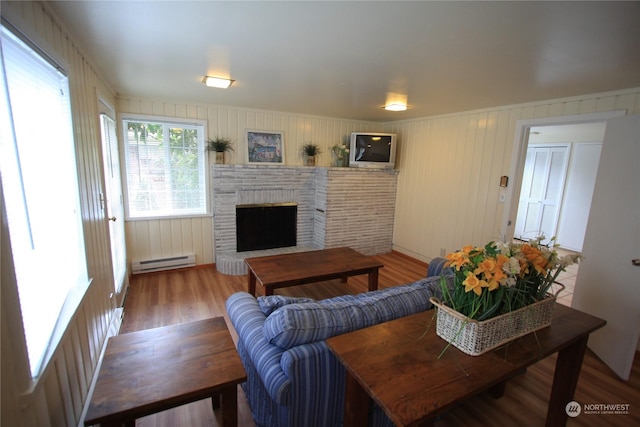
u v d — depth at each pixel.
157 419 1.77
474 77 2.43
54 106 1.52
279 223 4.58
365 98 3.36
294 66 2.31
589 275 2.61
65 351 1.42
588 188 5.46
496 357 1.23
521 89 2.72
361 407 1.29
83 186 1.86
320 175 4.56
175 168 3.96
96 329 2.01
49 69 1.46
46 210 1.36
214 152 4.08
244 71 2.46
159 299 3.28
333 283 3.87
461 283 1.28
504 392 2.09
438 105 3.59
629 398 2.07
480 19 1.49
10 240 0.97
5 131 1.04
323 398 1.42
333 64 2.24
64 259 1.57
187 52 2.05
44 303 1.32
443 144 4.25
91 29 1.68
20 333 0.99
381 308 1.59
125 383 1.21
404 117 4.65
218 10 1.47
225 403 1.31
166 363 1.34
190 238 4.13
